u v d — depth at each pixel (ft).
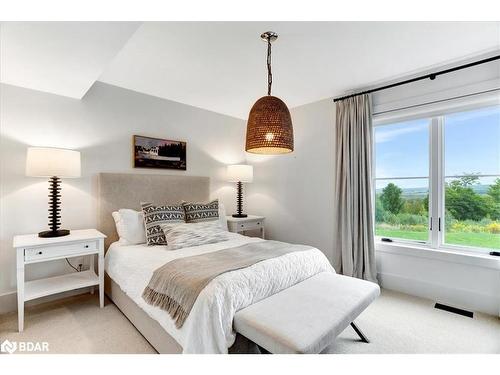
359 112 10.01
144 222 8.82
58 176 7.46
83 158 9.11
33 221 8.17
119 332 6.61
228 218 12.21
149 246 8.33
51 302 8.36
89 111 9.23
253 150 6.50
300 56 7.65
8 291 7.74
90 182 9.27
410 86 9.08
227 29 6.26
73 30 5.09
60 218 8.63
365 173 9.84
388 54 7.60
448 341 6.25
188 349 4.47
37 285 7.54
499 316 7.47
